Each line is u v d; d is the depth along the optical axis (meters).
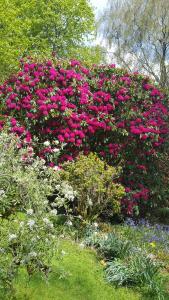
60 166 9.55
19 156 5.68
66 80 10.32
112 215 9.66
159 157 11.21
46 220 4.68
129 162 10.64
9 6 16.44
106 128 10.27
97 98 10.39
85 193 8.77
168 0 21.42
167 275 7.16
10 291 5.07
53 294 5.50
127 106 10.73
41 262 4.87
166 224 11.12
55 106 9.88
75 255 7.05
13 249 4.74
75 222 8.56
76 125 10.01
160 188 11.30
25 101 10.04
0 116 9.91
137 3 22.23
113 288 6.32
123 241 7.64
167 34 21.41
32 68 10.41
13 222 4.97
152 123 10.73
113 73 11.11
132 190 10.73
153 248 8.43
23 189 5.01
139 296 6.23
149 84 11.20
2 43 15.37
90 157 9.49
